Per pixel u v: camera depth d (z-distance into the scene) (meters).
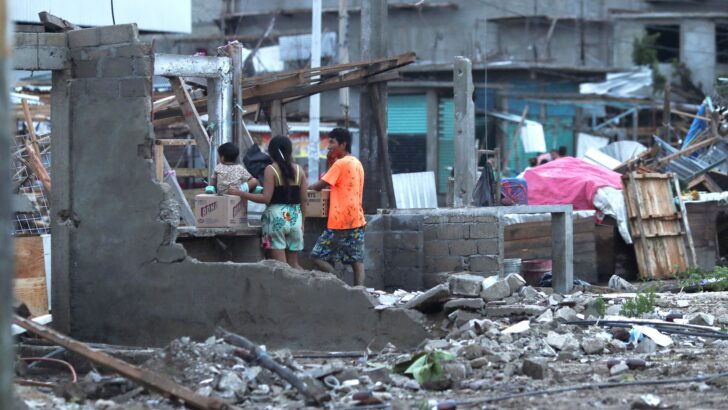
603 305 18.67
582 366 15.42
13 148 25.45
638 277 32.34
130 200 18.31
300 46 67.44
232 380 13.70
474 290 17.50
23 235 19.84
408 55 26.41
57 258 18.91
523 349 15.96
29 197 23.73
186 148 44.06
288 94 27.83
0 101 6.40
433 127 70.56
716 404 12.69
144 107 18.23
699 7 76.69
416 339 16.42
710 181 39.56
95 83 18.62
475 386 14.00
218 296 17.58
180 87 22.06
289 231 19.86
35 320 18.58
